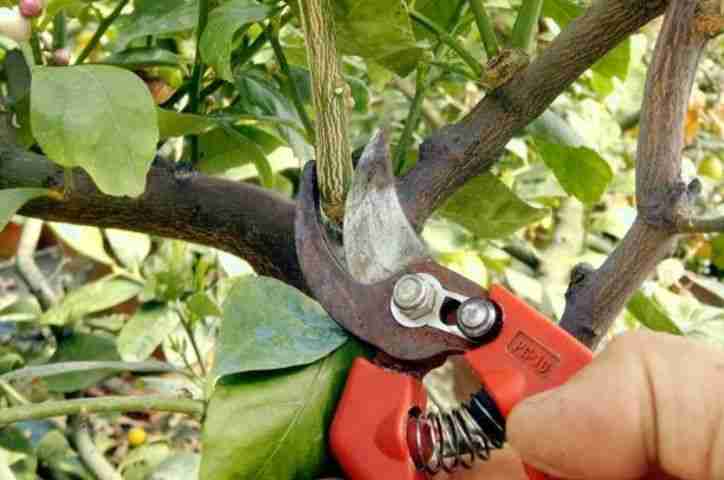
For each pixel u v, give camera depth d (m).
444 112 1.60
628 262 0.61
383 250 0.60
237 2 0.67
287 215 0.71
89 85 0.57
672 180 0.59
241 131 0.91
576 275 0.64
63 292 1.53
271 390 0.57
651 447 0.49
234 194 0.71
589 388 0.50
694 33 0.55
